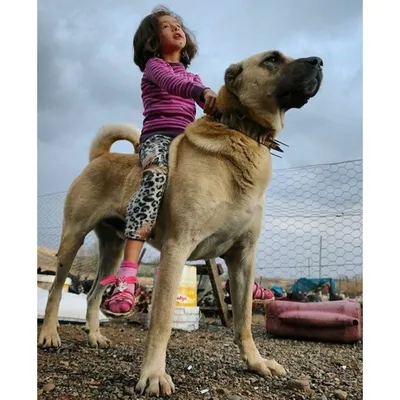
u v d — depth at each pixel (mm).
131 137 1850
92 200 1717
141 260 3520
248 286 1424
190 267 2611
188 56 1748
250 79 1322
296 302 2244
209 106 1345
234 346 1939
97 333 1804
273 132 1363
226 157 1290
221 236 1327
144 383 1139
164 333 1194
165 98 1531
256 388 1236
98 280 1850
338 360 1690
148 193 1290
